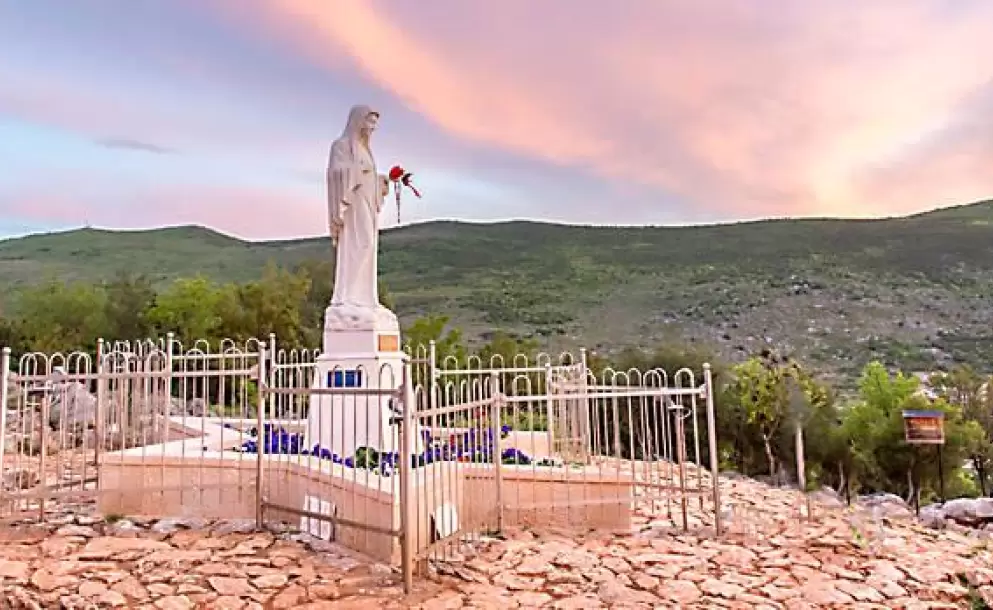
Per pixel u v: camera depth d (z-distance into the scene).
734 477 11.99
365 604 5.42
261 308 28.27
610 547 7.11
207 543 6.76
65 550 6.46
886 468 16.70
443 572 6.21
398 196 9.90
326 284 32.31
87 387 9.47
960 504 9.38
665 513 8.56
